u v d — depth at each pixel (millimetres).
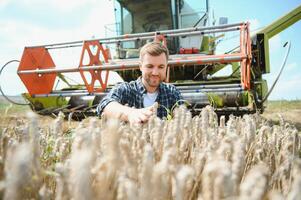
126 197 540
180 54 8852
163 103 3768
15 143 967
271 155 1229
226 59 6230
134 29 9352
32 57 8062
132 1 9242
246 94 6406
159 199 568
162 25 9094
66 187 642
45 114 7598
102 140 951
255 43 6801
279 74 5863
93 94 7391
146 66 3570
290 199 501
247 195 455
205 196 551
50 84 8297
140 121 1913
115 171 625
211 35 9320
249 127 1326
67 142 1277
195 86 6789
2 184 460
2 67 7309
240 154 739
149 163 578
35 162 708
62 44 8008
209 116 1999
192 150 1163
